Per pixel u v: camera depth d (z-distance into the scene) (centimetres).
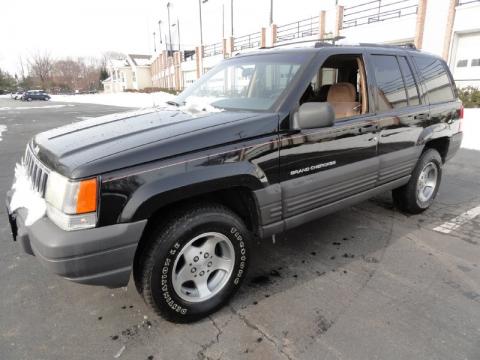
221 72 351
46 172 221
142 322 245
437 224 397
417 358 210
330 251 338
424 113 384
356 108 340
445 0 1675
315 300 266
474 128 1001
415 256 328
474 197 483
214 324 242
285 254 334
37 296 272
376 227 390
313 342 224
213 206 240
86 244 195
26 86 9244
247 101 289
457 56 1717
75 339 229
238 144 239
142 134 233
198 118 262
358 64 333
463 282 287
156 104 366
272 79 295
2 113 2138
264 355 215
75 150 218
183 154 220
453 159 705
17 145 901
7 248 344
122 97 4019
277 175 261
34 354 216
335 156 296
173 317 237
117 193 201
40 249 199
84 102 3756
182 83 4528
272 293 275
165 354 217
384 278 293
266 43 2953
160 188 209
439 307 256
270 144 252
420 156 402
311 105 253
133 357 215
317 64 289
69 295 273
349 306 258
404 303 261
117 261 206
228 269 254
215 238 243
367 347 219
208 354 216
